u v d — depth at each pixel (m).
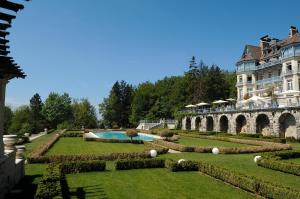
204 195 12.80
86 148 31.92
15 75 10.65
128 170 18.41
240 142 37.75
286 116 43.38
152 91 99.62
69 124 100.12
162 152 27.06
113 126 104.31
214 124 58.75
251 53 66.94
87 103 109.06
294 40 52.22
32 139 45.19
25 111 96.38
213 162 21.08
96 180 15.63
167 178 16.16
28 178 15.62
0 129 11.29
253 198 12.27
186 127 70.94
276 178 15.94
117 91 105.69
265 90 58.88
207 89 85.75
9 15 4.60
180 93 91.62
